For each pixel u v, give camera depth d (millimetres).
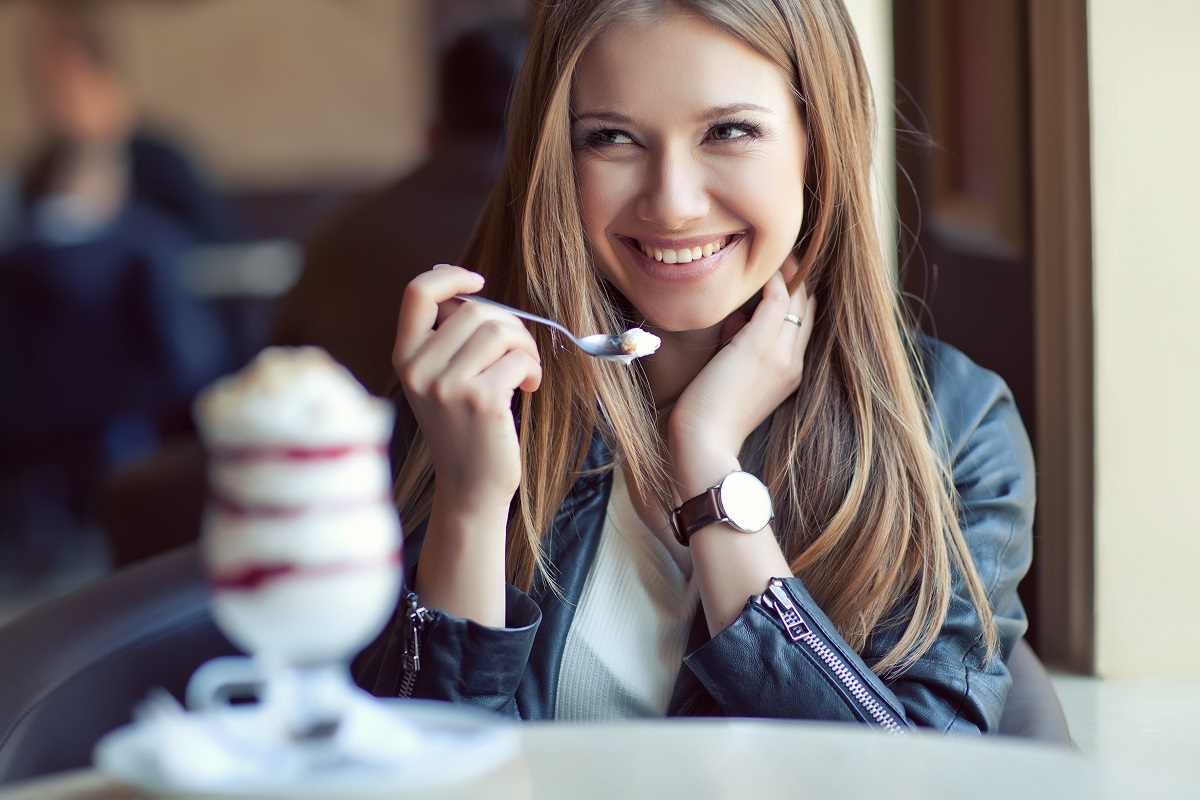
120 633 1262
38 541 4238
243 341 5258
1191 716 1569
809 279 1342
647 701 1258
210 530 646
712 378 1278
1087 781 688
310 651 648
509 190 1372
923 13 2234
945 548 1232
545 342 1302
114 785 704
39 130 7039
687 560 1289
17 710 1142
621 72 1199
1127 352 1658
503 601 1138
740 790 671
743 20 1187
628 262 1264
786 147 1234
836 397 1321
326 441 626
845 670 1123
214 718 703
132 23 7191
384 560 650
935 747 744
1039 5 1670
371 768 641
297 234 7289
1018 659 1279
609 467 1314
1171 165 1626
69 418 4094
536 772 697
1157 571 1689
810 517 1288
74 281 4012
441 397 1066
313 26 7332
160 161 5391
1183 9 1604
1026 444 1369
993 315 1940
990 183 1998
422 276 1090
